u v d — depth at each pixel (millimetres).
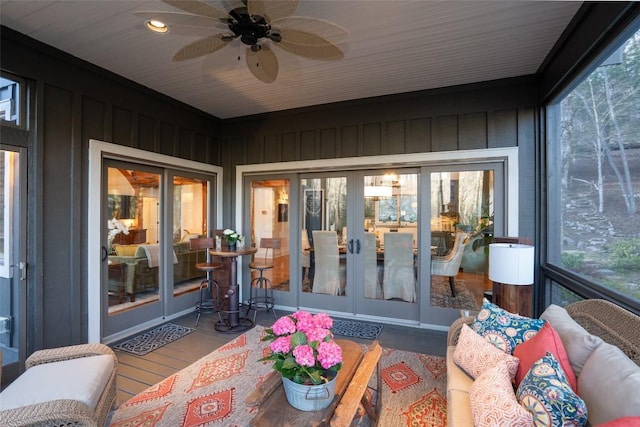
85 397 1590
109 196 3422
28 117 2723
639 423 860
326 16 2352
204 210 4738
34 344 2713
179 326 3859
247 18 1971
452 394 1596
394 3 2205
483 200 3656
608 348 1351
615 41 1964
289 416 1412
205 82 3580
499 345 1743
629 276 1837
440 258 3836
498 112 3523
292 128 4531
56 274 2885
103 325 3318
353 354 2035
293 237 4582
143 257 3828
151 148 3836
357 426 2023
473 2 2197
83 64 3066
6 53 2562
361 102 4098
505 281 2227
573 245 2678
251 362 2873
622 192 1936
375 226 4176
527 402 1248
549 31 2547
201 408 2186
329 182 4422
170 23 2303
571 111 2750
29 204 2729
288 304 4613
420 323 3885
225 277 4492
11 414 1352
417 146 3857
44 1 2186
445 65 3164
